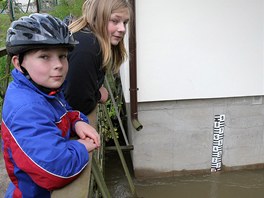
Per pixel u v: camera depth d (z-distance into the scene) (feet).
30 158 3.20
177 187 16.38
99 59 5.85
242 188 16.37
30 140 3.20
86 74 5.58
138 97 15.31
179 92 15.48
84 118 4.83
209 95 15.70
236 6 14.65
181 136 16.42
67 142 3.69
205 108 16.14
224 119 16.43
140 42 14.61
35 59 3.60
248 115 16.53
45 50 3.61
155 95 15.37
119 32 6.23
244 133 16.88
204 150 16.85
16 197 3.76
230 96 15.85
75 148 3.62
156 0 14.17
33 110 3.35
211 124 16.43
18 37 3.54
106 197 5.42
